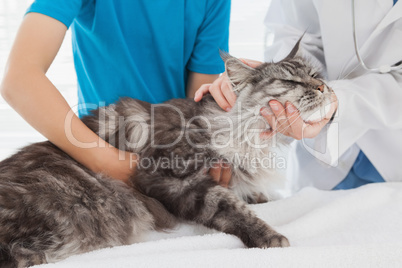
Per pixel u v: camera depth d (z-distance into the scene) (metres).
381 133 1.67
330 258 0.89
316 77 1.62
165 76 1.83
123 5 1.70
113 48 1.70
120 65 1.73
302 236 1.20
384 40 1.66
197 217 1.28
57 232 1.10
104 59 1.74
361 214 1.31
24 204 1.08
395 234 1.12
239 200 1.26
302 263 0.88
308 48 1.87
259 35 2.82
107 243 1.18
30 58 1.25
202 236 1.11
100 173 1.30
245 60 1.79
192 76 1.93
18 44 1.27
